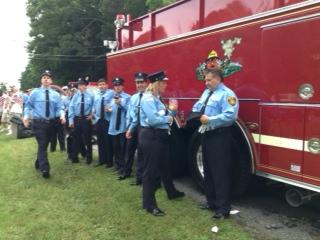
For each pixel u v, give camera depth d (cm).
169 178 635
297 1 502
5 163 952
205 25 659
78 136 930
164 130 583
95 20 4250
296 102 492
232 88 588
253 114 555
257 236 501
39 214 602
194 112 562
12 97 1683
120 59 909
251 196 655
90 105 919
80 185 739
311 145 475
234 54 583
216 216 553
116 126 815
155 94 580
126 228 538
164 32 766
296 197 540
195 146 671
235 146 587
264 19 532
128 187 711
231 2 607
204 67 642
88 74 4347
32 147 1167
